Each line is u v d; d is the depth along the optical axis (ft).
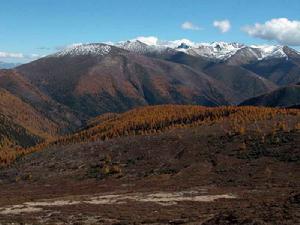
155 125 602.44
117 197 268.21
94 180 386.32
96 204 233.76
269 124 452.76
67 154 475.72
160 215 181.47
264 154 368.27
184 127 521.65
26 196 322.14
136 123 632.79
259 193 249.75
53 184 389.19
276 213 146.82
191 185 313.73
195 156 396.98
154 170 383.04
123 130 600.39
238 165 356.38
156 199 247.29
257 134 417.90
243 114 530.27
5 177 439.22
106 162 426.10
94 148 477.77
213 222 152.15
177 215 180.04
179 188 301.63
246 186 290.15
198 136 449.89
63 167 436.35
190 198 243.81
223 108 602.44
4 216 195.52
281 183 288.30
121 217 180.24
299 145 368.27
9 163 523.70
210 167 366.22
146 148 443.32
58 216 190.39
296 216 138.10
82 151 474.49
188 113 629.10
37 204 246.68
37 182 404.36
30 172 437.17
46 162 463.01
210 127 490.49
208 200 232.12
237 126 451.12
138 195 272.92
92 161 437.58
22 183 408.26
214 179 328.49
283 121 456.86
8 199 296.92
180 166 379.76
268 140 397.19
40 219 185.26
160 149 431.84
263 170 332.60
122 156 435.94
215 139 430.61
